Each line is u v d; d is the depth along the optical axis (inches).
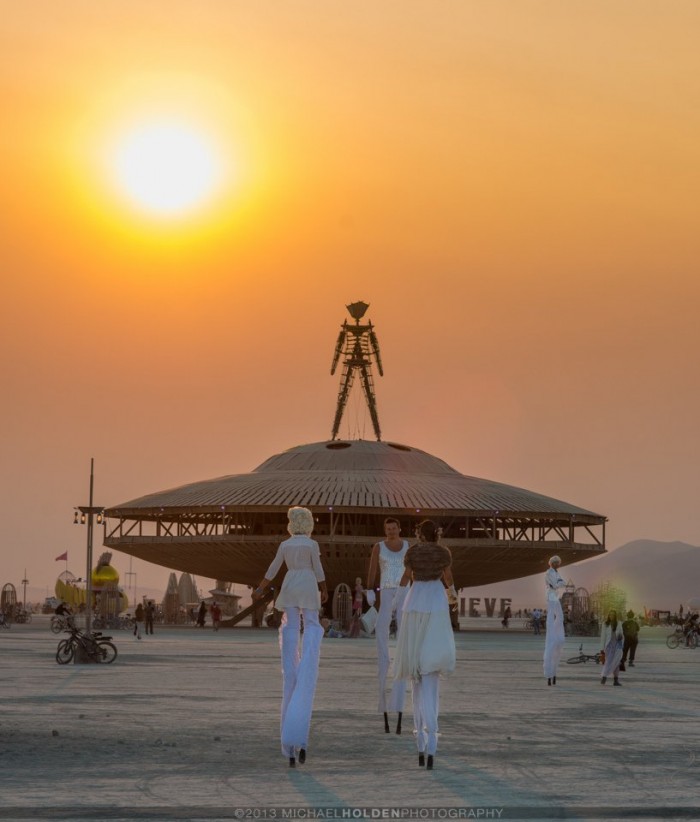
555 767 722.8
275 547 5462.6
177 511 5644.7
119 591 4746.6
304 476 5969.5
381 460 6299.2
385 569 915.4
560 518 5782.5
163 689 1342.3
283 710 789.2
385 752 790.5
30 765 711.1
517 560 5723.4
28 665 1867.6
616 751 799.1
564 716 1056.8
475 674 1787.6
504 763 740.0
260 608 5201.8
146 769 700.7
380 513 5497.1
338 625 4227.4
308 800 605.3
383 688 911.0
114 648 1961.1
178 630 4517.7
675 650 3186.5
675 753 789.2
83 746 796.6
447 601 745.0
